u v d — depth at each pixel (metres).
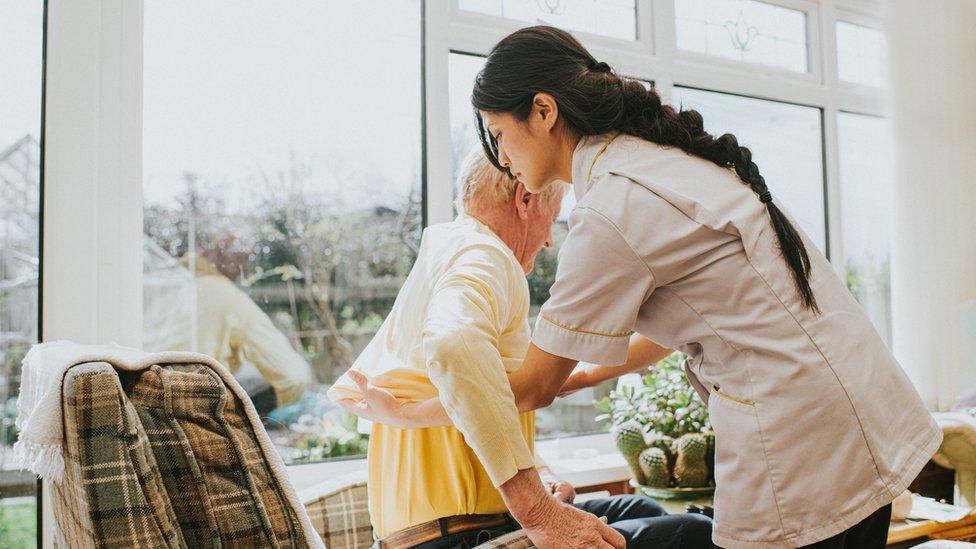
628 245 1.01
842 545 1.00
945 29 2.65
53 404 0.84
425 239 1.34
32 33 1.65
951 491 2.45
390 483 1.26
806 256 1.04
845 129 2.72
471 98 1.18
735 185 1.07
